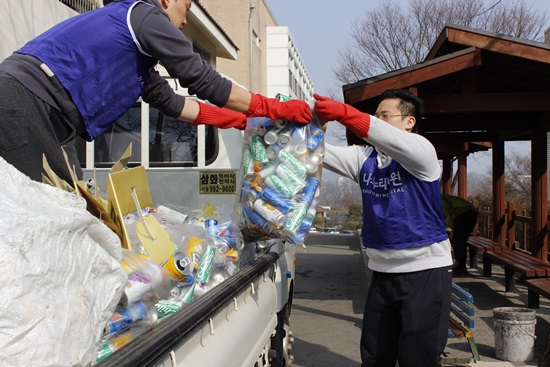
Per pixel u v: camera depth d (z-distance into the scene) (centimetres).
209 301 217
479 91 813
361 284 984
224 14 2012
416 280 310
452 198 1012
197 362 202
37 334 125
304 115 272
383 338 329
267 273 356
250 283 295
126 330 185
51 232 137
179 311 203
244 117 294
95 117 242
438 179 313
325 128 299
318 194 296
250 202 284
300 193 283
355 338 640
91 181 280
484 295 841
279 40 2825
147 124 570
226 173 566
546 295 603
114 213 219
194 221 329
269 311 351
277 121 281
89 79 232
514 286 864
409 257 309
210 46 1363
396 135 291
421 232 309
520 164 2339
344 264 1224
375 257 322
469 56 641
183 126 572
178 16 272
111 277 163
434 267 310
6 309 120
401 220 310
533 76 727
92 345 146
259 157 280
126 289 184
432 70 646
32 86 221
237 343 247
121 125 571
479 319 700
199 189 567
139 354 156
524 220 910
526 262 765
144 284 192
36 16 701
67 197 164
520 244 1038
